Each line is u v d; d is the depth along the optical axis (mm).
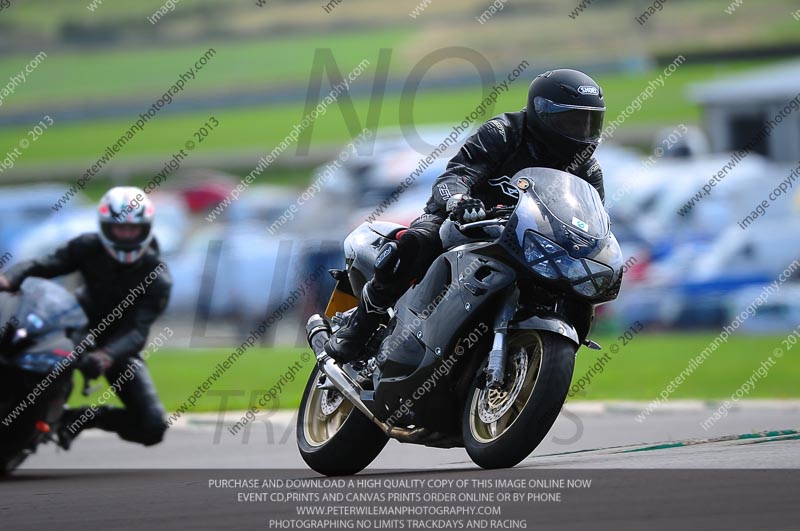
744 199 67875
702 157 86250
